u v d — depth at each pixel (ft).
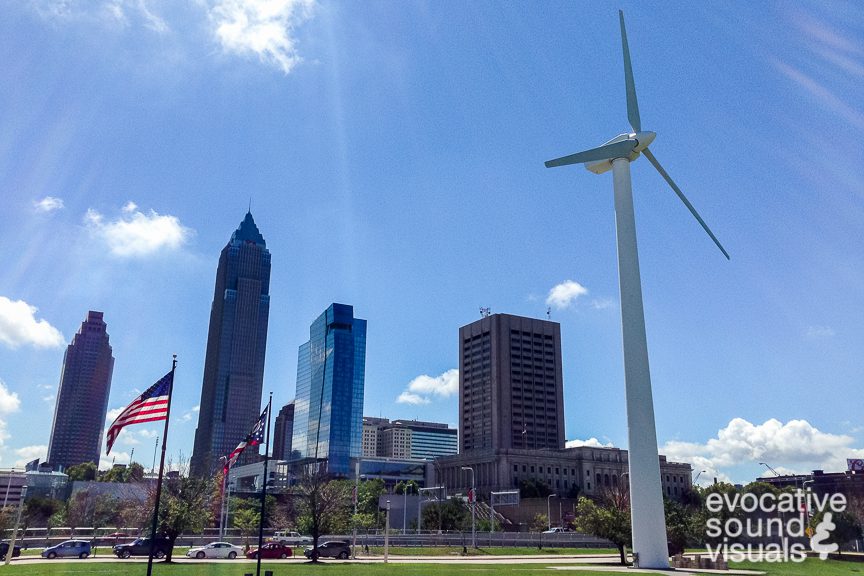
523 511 592.60
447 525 475.72
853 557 291.17
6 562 197.47
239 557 248.32
